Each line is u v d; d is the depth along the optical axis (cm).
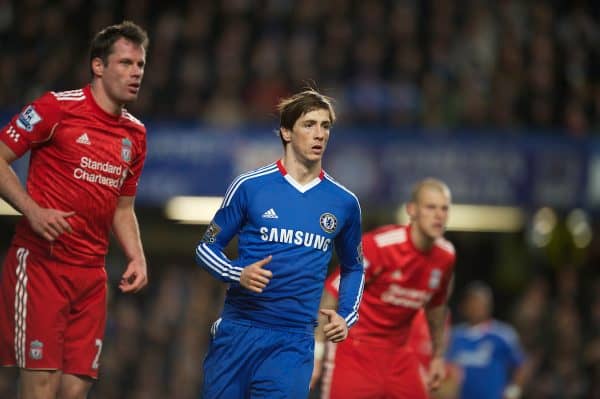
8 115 5209
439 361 2830
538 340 5003
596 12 6450
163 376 4922
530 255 5666
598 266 5688
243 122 5372
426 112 5488
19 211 1991
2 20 6062
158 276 5656
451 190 5066
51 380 2061
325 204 2097
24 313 2048
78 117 2055
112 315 5094
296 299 2069
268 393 2050
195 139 5091
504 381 4266
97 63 2073
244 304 2069
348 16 6097
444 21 6147
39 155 2064
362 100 5594
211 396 2095
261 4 6150
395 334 2755
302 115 2073
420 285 2720
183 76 5738
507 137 5088
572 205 5100
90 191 2061
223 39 5909
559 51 6100
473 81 5797
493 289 5728
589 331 5028
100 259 2111
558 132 5131
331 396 2738
